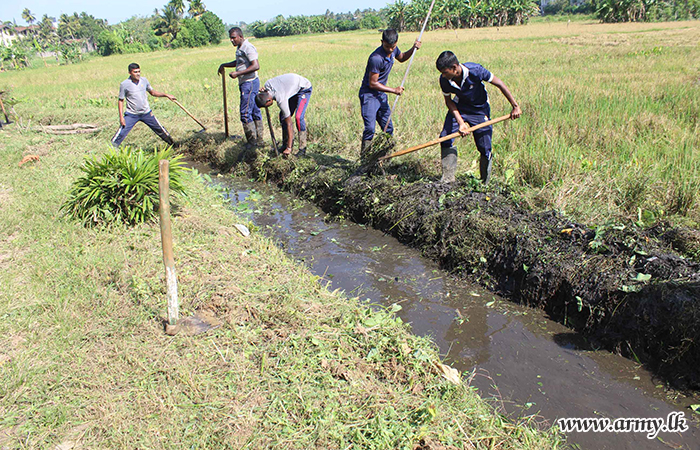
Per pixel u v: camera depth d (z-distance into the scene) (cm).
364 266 498
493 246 458
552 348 365
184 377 294
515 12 5756
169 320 337
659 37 2611
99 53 7538
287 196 715
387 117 681
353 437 255
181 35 7481
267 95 684
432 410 266
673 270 355
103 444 251
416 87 1228
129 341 329
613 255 392
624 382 329
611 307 364
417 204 547
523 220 466
